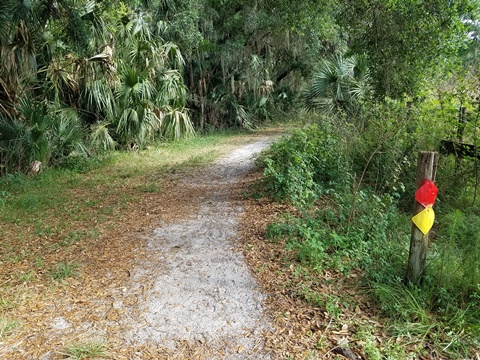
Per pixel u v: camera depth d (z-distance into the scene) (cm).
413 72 688
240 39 1510
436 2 627
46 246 450
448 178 522
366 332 279
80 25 785
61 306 326
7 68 782
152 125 1129
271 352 269
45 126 827
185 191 687
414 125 598
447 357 261
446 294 311
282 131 1578
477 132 500
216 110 1634
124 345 278
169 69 1282
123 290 351
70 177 817
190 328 297
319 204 555
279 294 337
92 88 984
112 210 581
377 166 597
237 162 921
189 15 1236
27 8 703
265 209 552
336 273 368
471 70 527
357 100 860
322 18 995
